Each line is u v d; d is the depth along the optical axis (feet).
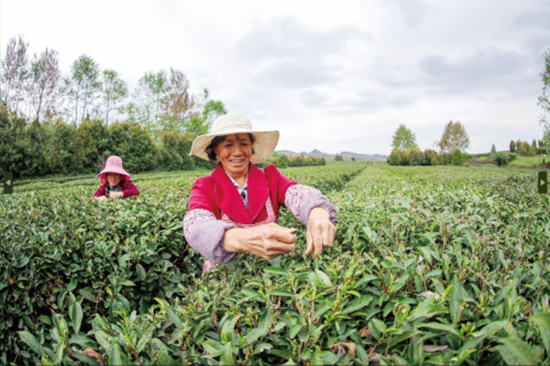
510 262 4.65
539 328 2.93
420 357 2.81
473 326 2.96
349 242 5.88
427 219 6.37
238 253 5.07
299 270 4.72
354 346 3.18
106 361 3.54
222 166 7.04
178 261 9.73
